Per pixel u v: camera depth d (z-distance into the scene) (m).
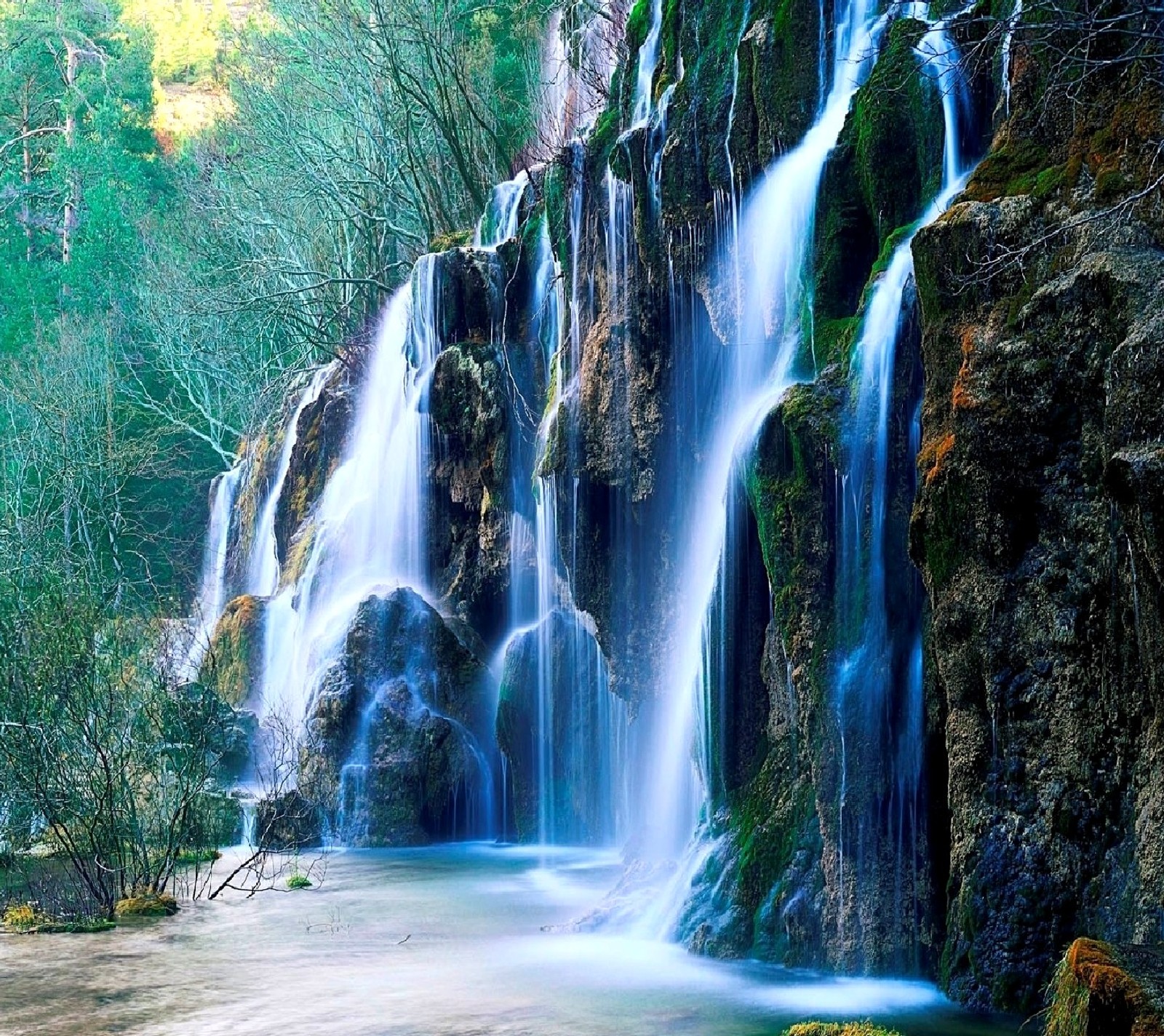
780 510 10.60
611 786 17.77
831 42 12.65
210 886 15.08
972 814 8.94
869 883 9.90
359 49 32.62
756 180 13.03
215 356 42.75
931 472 8.99
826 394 10.57
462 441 21.47
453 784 19.64
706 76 13.75
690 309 13.95
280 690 24.92
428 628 20.78
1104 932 8.06
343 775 19.56
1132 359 7.58
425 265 21.44
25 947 11.84
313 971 10.62
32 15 62.81
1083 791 8.38
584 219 15.80
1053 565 8.52
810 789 10.56
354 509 24.45
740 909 10.73
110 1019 9.26
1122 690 8.11
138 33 66.06
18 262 55.38
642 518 14.38
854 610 10.12
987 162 9.59
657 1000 9.25
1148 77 8.57
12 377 44.62
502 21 35.47
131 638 17.86
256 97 39.28
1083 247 8.48
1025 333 8.62
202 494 44.06
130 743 15.41
